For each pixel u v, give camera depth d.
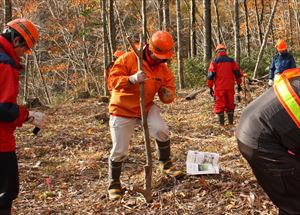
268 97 3.17
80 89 27.45
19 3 24.03
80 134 8.88
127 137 4.92
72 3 25.53
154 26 29.05
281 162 3.02
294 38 32.47
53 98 25.83
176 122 9.76
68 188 5.63
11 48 3.54
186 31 30.00
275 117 3.04
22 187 5.75
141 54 4.37
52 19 28.03
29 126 10.02
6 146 3.61
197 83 18.11
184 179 5.22
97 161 6.67
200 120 9.87
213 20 36.00
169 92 4.98
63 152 7.54
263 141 3.08
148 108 5.02
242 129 3.25
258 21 24.42
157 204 4.71
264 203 4.39
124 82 4.60
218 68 8.91
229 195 4.65
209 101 12.66
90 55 29.88
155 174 5.45
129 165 6.24
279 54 10.39
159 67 4.91
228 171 5.34
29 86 30.86
